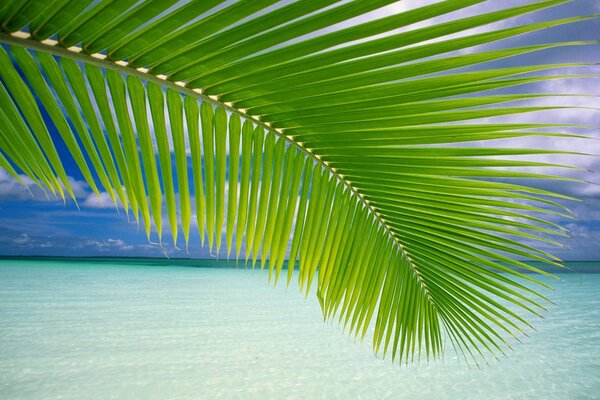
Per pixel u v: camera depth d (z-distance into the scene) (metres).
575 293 27.73
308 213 1.12
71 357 10.09
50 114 0.70
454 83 0.73
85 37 0.65
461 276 1.30
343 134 0.95
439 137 0.88
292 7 0.62
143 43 0.67
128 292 24.31
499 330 14.36
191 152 0.86
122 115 0.76
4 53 0.65
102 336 12.40
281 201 1.05
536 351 11.41
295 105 0.85
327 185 1.12
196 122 0.84
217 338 12.45
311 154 1.04
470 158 0.93
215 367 9.53
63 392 7.78
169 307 18.62
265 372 9.25
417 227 1.23
